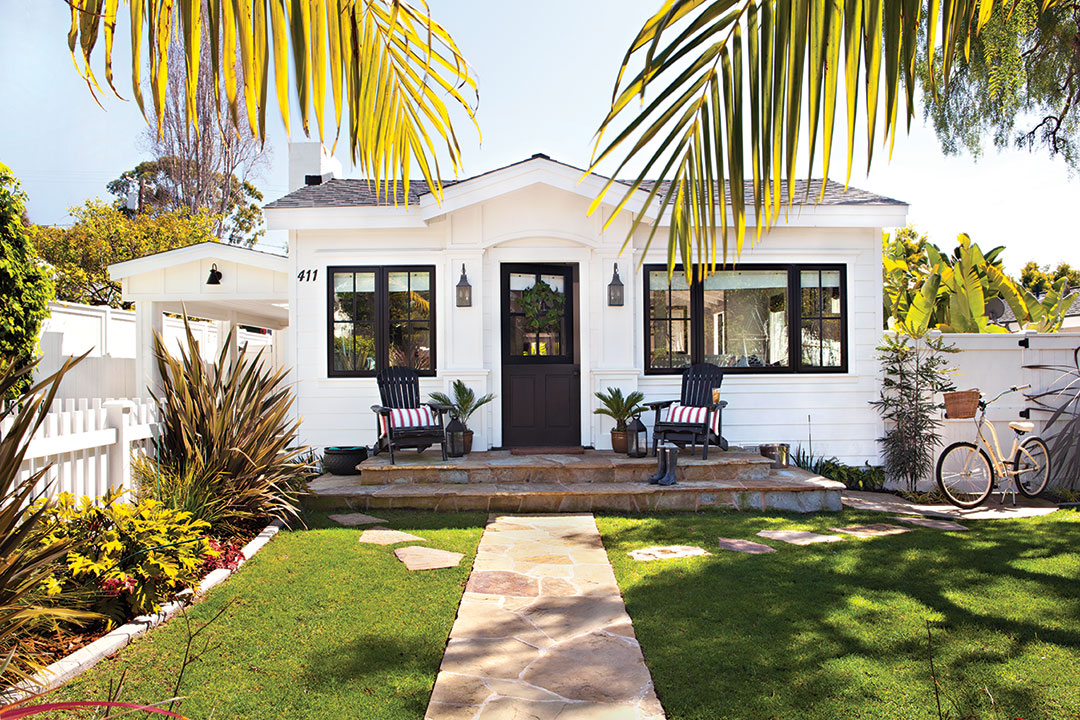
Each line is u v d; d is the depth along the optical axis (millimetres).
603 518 5922
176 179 19266
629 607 3750
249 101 1261
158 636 3303
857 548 4887
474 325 7742
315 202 7938
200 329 11680
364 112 1542
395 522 5723
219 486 4918
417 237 7844
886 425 8008
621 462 6941
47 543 3311
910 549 4852
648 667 3039
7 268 6266
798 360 8000
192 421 5031
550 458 7227
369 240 7863
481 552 4816
